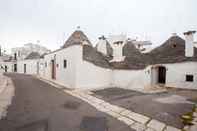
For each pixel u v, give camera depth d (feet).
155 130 18.85
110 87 55.52
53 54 69.92
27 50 148.87
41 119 20.94
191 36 55.72
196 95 41.32
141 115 24.22
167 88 55.42
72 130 17.90
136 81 57.62
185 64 55.21
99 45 80.18
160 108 28.14
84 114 23.89
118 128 19.08
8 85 49.90
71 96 37.06
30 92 39.19
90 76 53.16
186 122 21.44
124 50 67.77
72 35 79.87
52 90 43.93
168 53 62.59
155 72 65.31
